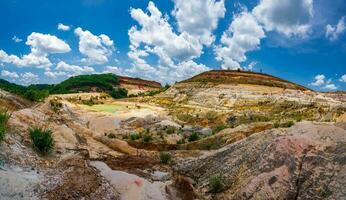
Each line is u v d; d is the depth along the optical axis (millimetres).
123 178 11219
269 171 11320
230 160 14289
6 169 9055
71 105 63031
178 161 17938
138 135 34750
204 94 83375
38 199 8266
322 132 11898
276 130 13961
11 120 14594
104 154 18562
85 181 9977
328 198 9430
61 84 140500
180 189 12375
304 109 54250
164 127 41625
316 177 10227
